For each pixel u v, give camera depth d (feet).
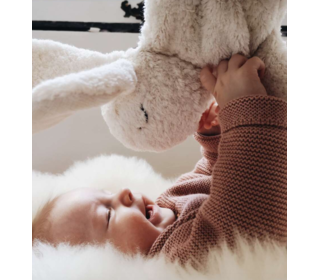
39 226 2.50
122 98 1.97
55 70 2.00
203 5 1.80
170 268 1.89
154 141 2.05
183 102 1.97
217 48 1.85
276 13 1.82
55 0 3.74
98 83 1.56
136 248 2.32
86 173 3.52
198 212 2.13
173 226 2.29
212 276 1.77
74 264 1.83
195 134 2.93
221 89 1.90
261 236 1.79
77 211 2.49
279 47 1.91
